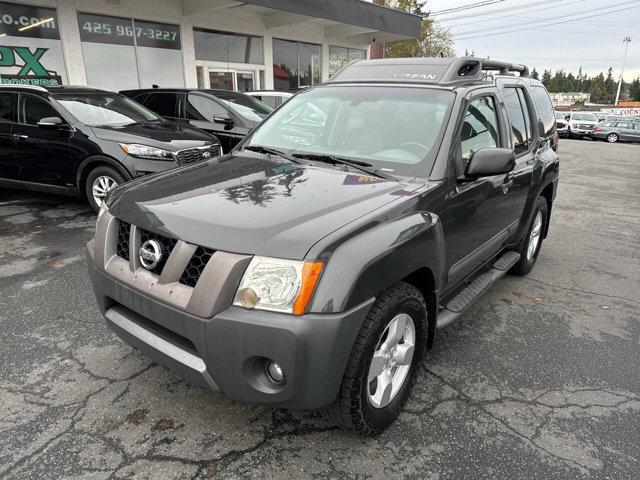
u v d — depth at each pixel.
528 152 4.27
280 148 3.37
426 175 2.79
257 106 8.69
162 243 2.25
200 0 11.66
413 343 2.61
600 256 5.75
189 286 2.13
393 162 2.93
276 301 1.96
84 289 4.09
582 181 11.67
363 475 2.25
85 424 2.50
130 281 2.31
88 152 6.01
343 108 3.38
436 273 2.64
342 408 2.23
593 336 3.71
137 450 2.34
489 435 2.55
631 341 3.65
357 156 3.07
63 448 2.34
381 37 17.97
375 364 2.34
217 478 2.20
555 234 6.69
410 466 2.32
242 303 1.99
